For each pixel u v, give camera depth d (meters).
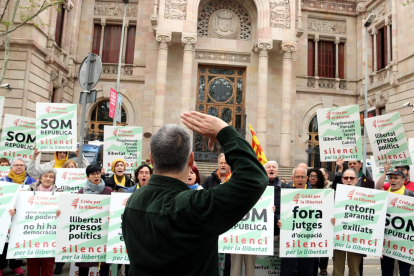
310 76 26.36
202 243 1.89
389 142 7.64
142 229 1.99
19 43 17.56
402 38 21.91
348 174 6.75
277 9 23.62
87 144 16.78
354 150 7.98
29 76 17.78
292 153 25.16
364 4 26.12
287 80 23.36
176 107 24.33
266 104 22.94
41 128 8.48
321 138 8.29
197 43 24.97
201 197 1.89
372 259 9.31
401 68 21.81
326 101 26.19
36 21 18.02
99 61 8.41
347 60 26.89
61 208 5.47
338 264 6.46
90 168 6.29
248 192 1.86
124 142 9.52
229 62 25.17
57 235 5.42
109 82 24.75
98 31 25.70
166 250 1.87
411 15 21.09
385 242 5.95
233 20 25.73
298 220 5.83
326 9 26.95
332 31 27.20
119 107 17.28
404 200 5.88
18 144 9.30
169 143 2.13
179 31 22.61
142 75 24.86
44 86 19.56
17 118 9.32
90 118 24.75
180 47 24.86
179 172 2.18
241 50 25.28
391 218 5.93
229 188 1.87
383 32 24.69
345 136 8.08
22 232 5.55
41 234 5.63
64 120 8.56
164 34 22.42
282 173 21.30
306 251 5.77
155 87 24.19
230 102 25.42
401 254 5.80
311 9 26.75
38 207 5.68
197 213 1.84
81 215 5.52
